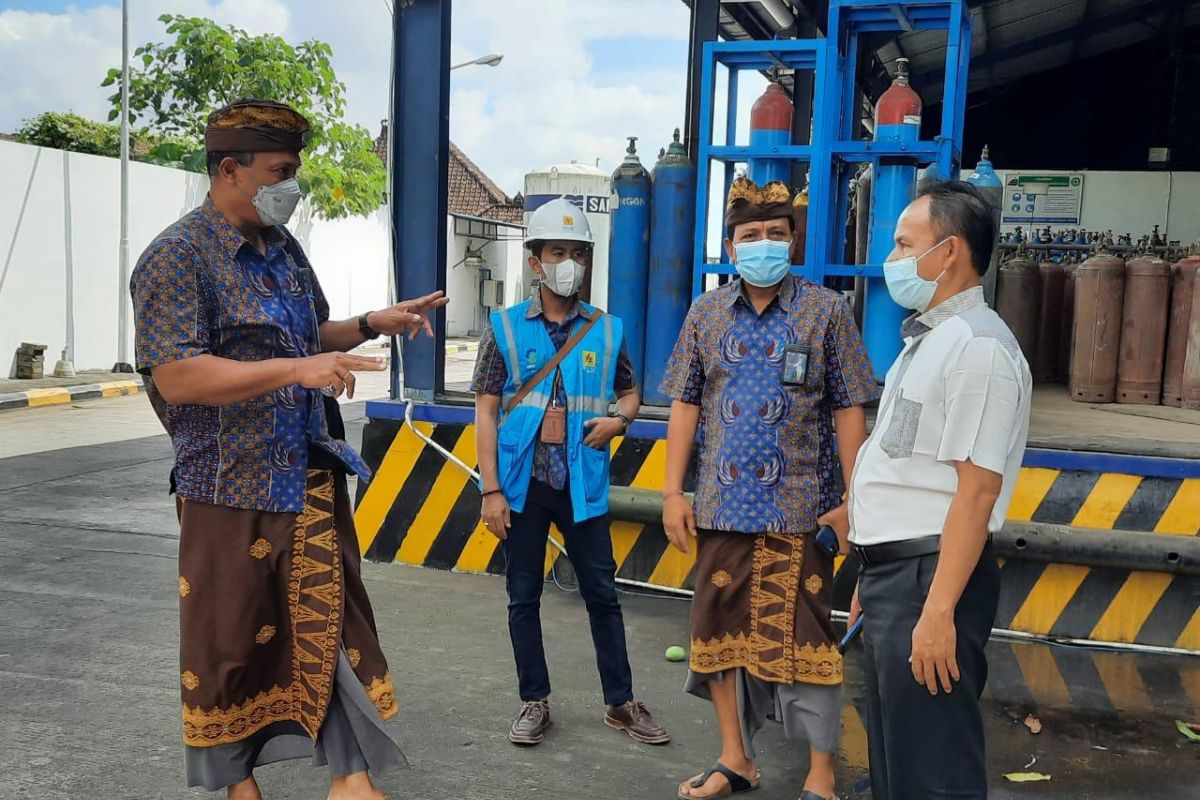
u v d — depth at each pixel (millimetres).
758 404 2783
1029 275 6930
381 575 5016
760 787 3031
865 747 3332
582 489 3232
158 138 20156
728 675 2924
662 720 3504
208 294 2348
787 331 2793
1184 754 3283
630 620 4504
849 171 5191
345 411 11961
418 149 5066
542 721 3312
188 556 2410
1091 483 4203
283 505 2420
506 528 3260
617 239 5031
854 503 2279
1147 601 4203
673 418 2973
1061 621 4297
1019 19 8883
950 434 2033
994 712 3592
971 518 2014
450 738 3311
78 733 3258
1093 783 3072
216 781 2441
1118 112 12023
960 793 2131
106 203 14461
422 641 4176
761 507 2766
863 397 2803
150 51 18266
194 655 2404
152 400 2438
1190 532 4109
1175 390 5508
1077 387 5844
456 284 26562
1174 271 5574
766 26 7738
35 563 5281
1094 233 9250
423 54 5008
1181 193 9781
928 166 4684
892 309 4660
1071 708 3631
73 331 14062
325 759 2543
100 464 8188
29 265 13258
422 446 5094
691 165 4980
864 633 2299
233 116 2328
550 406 3270
